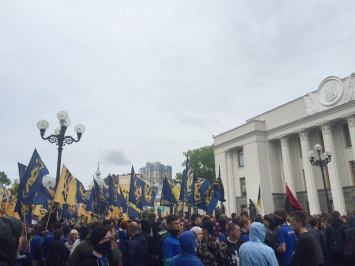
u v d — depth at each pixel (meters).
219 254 5.39
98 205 15.36
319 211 32.03
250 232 4.67
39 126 13.92
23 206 10.10
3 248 2.12
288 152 36.34
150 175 178.88
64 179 12.13
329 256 7.44
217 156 44.94
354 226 6.76
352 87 30.30
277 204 36.88
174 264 4.16
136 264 5.98
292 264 5.01
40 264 9.19
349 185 31.08
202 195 12.37
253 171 38.34
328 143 31.80
